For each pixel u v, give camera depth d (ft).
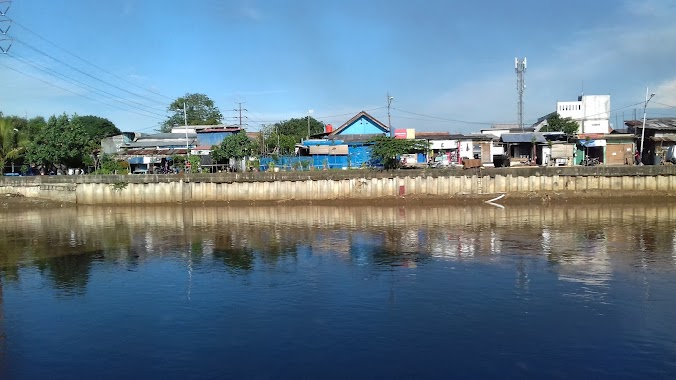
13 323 52.11
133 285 65.92
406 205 155.33
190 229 115.65
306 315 52.37
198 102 342.03
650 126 191.83
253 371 39.83
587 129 253.24
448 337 45.91
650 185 153.89
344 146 189.78
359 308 54.29
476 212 137.69
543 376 38.34
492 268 71.26
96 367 41.45
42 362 42.65
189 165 191.21
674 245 86.84
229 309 54.90
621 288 60.70
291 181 165.17
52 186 174.29
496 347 43.62
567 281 64.03
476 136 203.92
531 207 146.10
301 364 40.91
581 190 155.33
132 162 199.82
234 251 87.71
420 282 64.28
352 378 38.37
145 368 40.98
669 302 55.21
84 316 53.78
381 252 84.23
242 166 189.78
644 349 43.01
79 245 97.04
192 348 44.60
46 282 68.44
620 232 100.83
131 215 146.30
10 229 121.49
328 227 114.52
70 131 187.42
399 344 44.50
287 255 83.25
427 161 193.06
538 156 192.65
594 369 39.45
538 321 49.67
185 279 68.39
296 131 307.99
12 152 196.03
